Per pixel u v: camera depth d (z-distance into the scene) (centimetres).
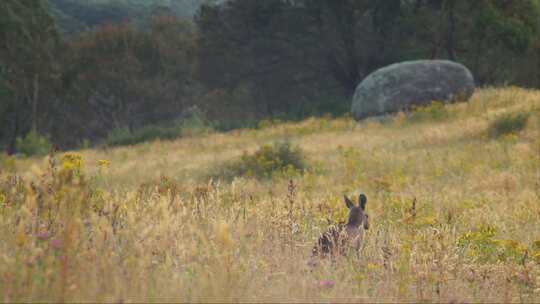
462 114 12125
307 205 4253
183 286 2112
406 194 6153
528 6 18538
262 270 2502
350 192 6406
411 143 10188
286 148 8888
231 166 8712
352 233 2972
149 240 2295
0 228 2672
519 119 9912
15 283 1892
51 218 2369
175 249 2430
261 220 3244
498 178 6712
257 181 7481
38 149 15825
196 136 15888
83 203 2236
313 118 15300
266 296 2162
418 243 3216
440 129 10731
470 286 2711
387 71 13650
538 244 3209
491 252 3262
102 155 13050
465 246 3294
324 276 2472
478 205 5247
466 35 19050
